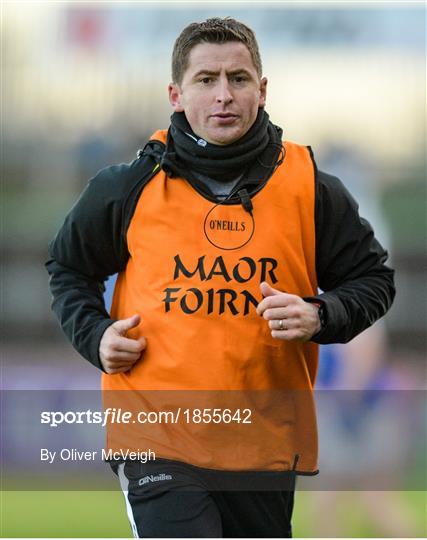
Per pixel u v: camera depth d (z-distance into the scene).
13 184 41.25
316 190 11.95
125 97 42.03
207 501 11.32
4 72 42.00
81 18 42.34
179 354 11.49
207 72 11.45
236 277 11.57
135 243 11.88
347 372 28.03
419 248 39.25
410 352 37.22
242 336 11.51
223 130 11.44
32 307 38.72
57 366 33.25
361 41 41.84
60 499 22.02
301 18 42.09
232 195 11.75
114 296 12.57
